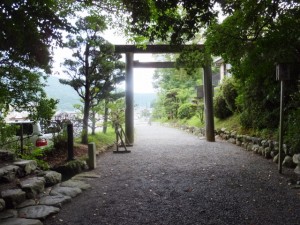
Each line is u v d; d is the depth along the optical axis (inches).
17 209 157.8
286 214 152.5
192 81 1012.5
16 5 146.4
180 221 146.8
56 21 159.2
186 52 295.6
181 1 168.7
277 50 232.1
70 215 156.2
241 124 416.8
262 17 241.8
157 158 322.7
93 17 300.4
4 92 216.5
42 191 191.0
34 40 158.6
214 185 209.0
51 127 329.1
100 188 207.2
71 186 204.8
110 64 367.2
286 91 290.5
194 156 329.1
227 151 356.5
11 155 230.7
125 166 283.3
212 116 470.3
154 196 186.9
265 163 274.5
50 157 299.4
